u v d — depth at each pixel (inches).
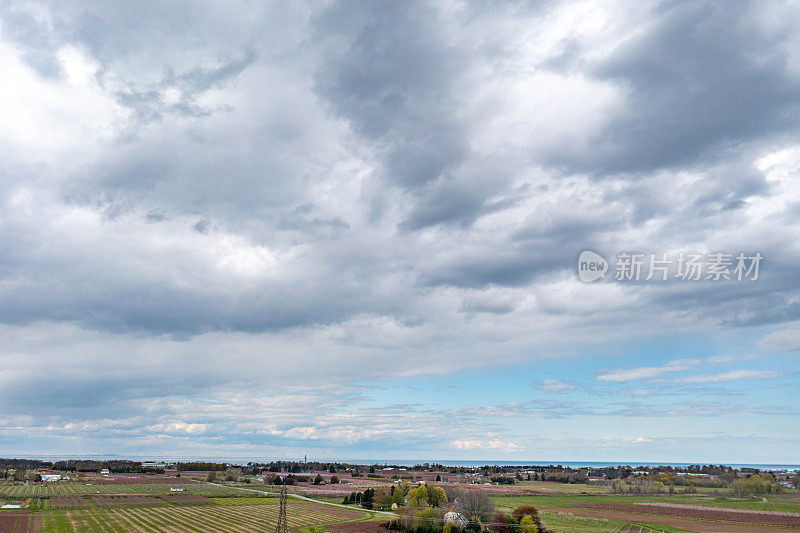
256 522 4874.5
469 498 4867.1
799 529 4547.2
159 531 4313.5
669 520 5083.7
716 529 4515.3
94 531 4274.1
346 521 4945.9
